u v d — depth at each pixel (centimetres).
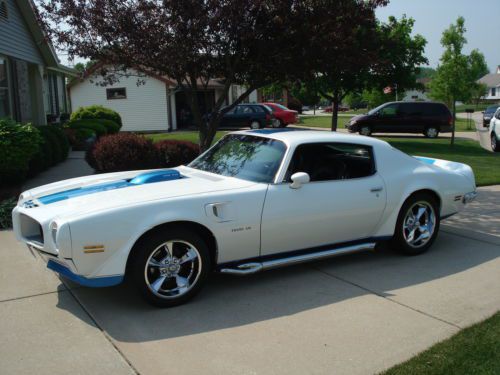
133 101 2791
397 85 1672
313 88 1482
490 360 325
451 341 354
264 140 515
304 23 735
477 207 810
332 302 429
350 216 504
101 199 419
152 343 354
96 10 735
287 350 346
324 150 501
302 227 474
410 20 1625
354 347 351
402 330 377
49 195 464
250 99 3956
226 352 343
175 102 2923
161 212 402
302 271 508
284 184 464
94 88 2798
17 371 316
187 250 421
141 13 733
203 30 718
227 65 802
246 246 449
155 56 759
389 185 529
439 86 1716
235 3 696
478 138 2256
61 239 373
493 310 412
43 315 397
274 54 762
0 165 857
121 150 973
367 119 2283
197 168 541
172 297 414
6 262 521
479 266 527
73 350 343
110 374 314
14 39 1370
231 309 413
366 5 791
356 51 791
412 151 1638
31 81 1631
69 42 779
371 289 460
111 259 388
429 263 536
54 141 1209
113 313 402
